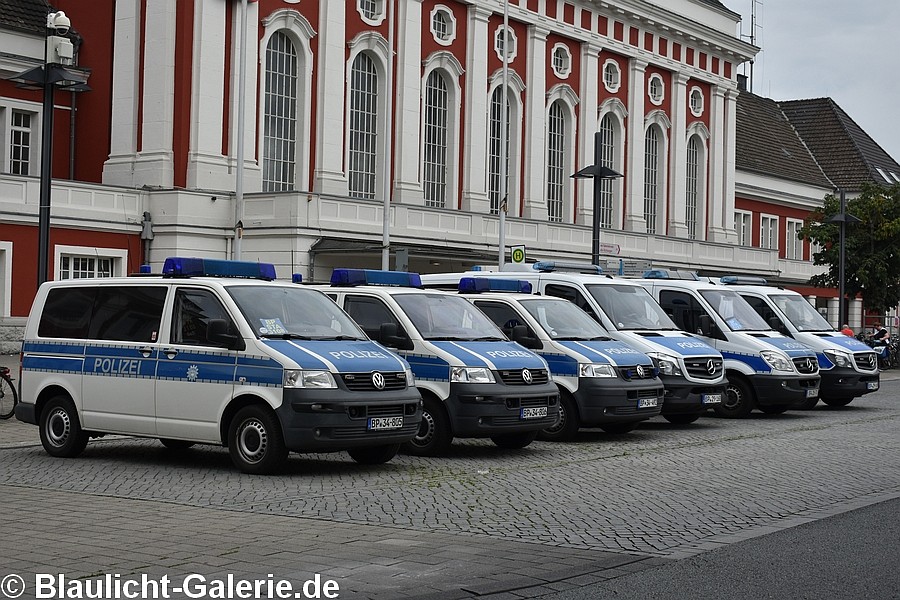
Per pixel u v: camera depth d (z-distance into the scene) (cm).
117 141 3928
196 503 1178
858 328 7606
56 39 2091
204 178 3834
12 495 1223
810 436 1973
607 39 5741
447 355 1603
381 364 1426
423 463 1548
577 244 4975
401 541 986
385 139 3681
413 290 1712
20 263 3447
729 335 2364
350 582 828
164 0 3844
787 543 1010
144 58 3894
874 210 5178
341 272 1738
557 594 807
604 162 5812
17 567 865
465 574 860
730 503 1232
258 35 4059
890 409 2667
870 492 1327
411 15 4672
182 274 1503
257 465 1384
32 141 3984
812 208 7669
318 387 1357
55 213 3488
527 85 5312
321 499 1211
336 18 4334
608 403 1809
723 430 2083
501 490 1300
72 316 1553
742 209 7044
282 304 1462
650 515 1149
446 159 4934
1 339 3394
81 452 1573
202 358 1420
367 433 1386
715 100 6594
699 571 891
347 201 3875
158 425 1454
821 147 8156
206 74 3859
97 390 1510
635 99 5938
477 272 2208
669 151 6253
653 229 6200
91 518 1077
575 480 1391
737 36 6744
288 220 3697
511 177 5253
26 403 1581
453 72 4906
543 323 1880
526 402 1622
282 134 4197
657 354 2044
